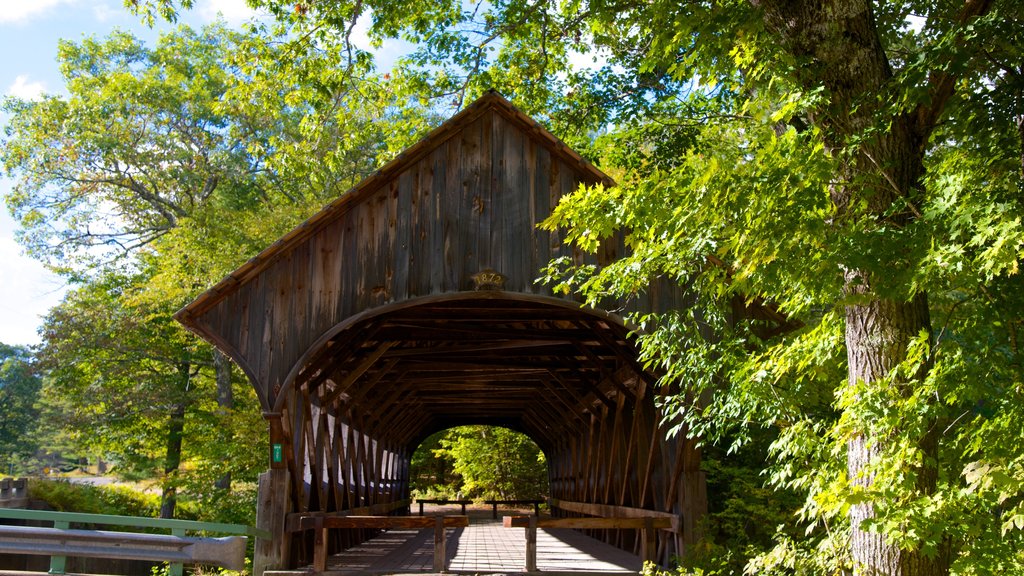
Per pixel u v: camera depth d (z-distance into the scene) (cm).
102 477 4225
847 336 526
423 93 1421
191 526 573
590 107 1385
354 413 1355
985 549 459
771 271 481
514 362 1252
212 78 2511
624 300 855
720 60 580
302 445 934
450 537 1541
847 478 504
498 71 1407
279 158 1238
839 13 524
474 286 859
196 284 1945
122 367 2155
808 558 600
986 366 464
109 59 2600
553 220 536
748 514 963
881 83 518
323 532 832
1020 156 543
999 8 474
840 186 506
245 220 1989
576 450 1825
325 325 851
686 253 513
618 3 852
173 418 2078
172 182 2520
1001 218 399
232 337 845
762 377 566
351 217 873
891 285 436
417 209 877
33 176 2461
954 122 595
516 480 3028
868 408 440
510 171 888
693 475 854
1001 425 456
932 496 451
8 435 5219
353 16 1042
